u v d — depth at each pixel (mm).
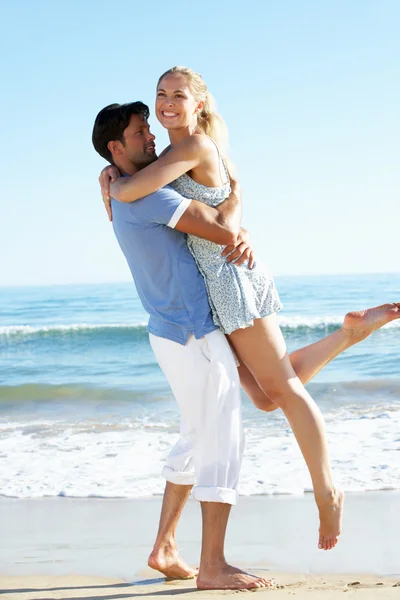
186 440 3346
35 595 3133
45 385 11188
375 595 2883
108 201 3174
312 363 3387
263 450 6223
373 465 5531
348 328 3391
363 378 10867
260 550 3795
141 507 4812
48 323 25047
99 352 15820
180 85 3090
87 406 9547
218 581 3061
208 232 2943
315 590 3012
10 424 8305
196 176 3027
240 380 3416
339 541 3902
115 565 3652
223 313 3006
